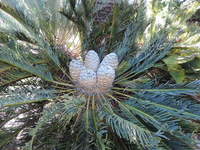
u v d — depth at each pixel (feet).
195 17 6.41
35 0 3.76
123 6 4.50
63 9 3.76
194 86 3.24
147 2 4.96
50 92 3.56
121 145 3.04
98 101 3.82
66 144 3.04
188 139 2.57
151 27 4.56
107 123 3.10
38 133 3.24
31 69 3.44
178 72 3.65
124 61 4.50
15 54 3.18
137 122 3.01
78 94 3.91
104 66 3.90
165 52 3.96
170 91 3.39
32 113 3.68
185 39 4.23
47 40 4.29
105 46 4.92
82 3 4.09
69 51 4.97
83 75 3.62
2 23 3.75
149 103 3.28
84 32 4.47
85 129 2.97
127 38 4.57
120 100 4.11
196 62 3.67
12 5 3.30
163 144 2.75
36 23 3.87
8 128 3.23
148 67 4.02
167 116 3.05
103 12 5.73
